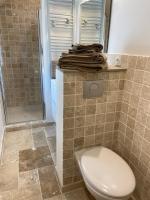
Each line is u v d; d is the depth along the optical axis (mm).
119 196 947
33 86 2820
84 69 1123
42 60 2453
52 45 2279
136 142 1281
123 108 1387
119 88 1339
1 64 2549
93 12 1845
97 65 1122
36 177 1607
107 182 1018
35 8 2393
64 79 1119
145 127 1172
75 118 1264
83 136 1354
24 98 2908
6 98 2775
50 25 2180
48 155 1920
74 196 1437
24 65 2695
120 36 1398
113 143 1532
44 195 1431
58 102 1307
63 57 1127
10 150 1989
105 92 1295
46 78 2449
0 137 2051
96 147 1381
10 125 2533
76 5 2113
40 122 2650
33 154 1930
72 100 1198
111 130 1465
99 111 1333
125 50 1345
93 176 1061
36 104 2914
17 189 1474
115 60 1438
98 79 1227
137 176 1318
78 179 1488
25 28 2500
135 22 1200
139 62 1165
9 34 2500
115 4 1426
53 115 2557
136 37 1204
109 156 1253
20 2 2363
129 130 1347
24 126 2535
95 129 1382
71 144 1334
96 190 1009
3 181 1551
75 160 1397
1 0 2316
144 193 1251
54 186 1520
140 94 1187
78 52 1183
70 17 2178
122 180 1036
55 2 2084
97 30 1818
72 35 2264
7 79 2707
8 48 2562
